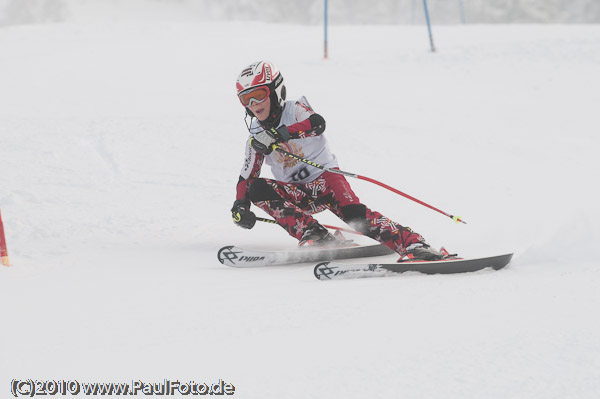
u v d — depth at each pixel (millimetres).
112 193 24562
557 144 34000
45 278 15250
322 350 10242
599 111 41969
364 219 16453
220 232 20188
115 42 78000
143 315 12234
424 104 44156
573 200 23906
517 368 9375
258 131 16891
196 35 84750
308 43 76250
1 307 12938
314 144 16922
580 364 9414
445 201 23875
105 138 32781
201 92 48344
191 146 32000
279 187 17516
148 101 44500
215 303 12930
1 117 38000
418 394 8695
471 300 12648
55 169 27609
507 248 17953
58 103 43469
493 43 67938
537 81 50969
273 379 9234
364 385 8984
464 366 9500
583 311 11789
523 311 11891
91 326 11656
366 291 13523
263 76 15945
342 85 51000
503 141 34500
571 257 16484
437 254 15539
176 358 10070
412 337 10695
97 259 17031
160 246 18562
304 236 16969
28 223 20500
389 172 28266
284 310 12289
